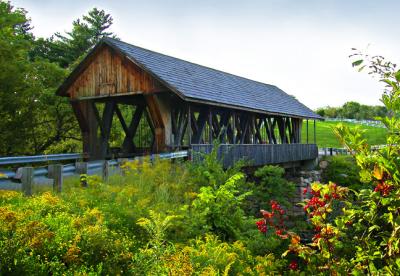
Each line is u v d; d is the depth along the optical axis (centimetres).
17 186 703
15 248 372
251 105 1700
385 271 339
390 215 336
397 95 329
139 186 788
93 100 1524
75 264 381
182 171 992
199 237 605
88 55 1449
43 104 1784
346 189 395
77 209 558
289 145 2150
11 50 1514
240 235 746
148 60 1438
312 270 411
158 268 410
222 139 1627
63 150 2066
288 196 1677
